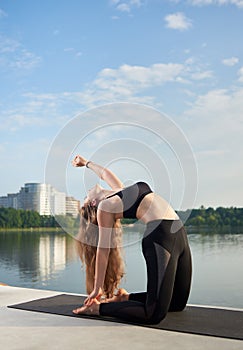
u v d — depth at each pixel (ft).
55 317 10.19
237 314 10.34
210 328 9.16
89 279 10.73
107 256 9.97
